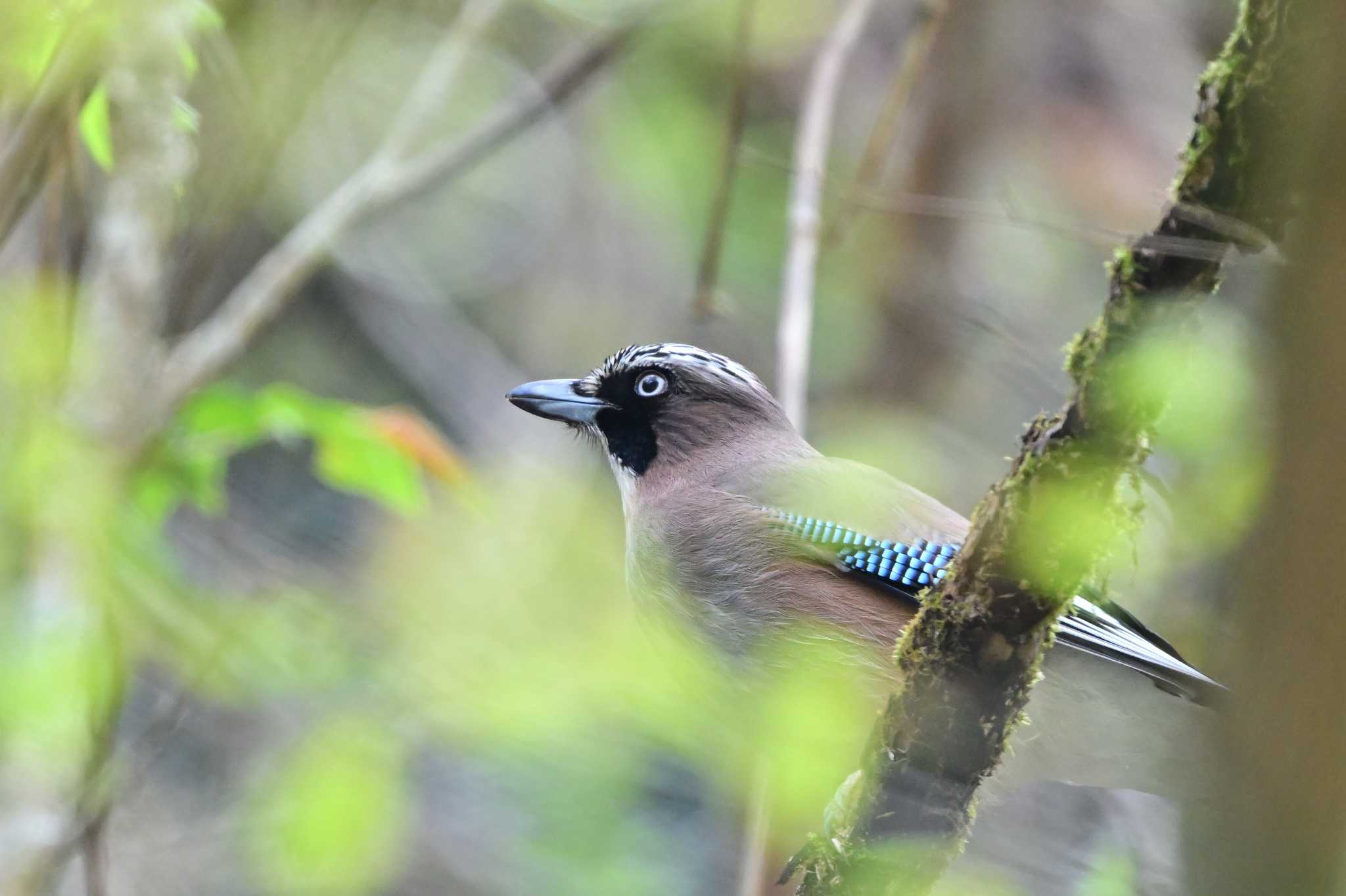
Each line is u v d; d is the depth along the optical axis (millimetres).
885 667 9922
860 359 16109
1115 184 16609
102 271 8914
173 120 8805
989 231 16219
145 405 8906
